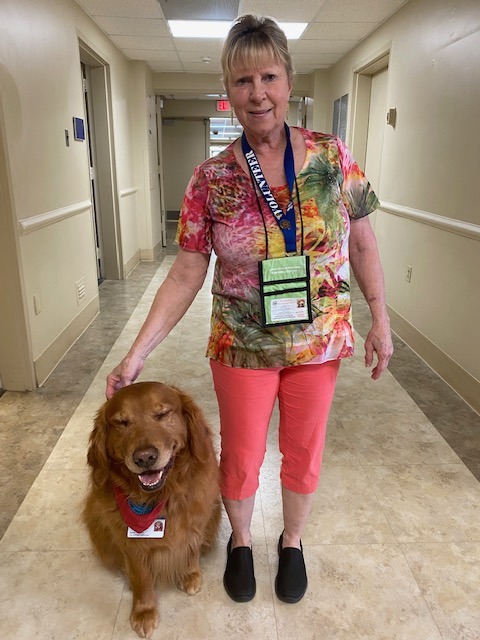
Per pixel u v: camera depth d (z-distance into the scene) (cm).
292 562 160
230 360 137
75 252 385
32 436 246
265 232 124
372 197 133
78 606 155
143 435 124
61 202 355
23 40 289
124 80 608
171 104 1067
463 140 294
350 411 275
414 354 363
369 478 216
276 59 117
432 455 234
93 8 420
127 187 627
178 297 144
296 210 124
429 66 346
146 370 328
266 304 128
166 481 137
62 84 361
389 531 186
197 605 155
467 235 285
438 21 330
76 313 386
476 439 249
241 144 128
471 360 283
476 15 278
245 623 149
